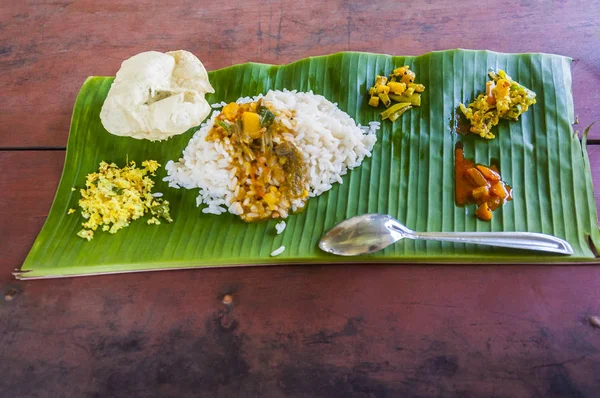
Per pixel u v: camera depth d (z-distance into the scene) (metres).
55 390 0.42
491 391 0.40
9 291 0.46
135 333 0.44
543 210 0.45
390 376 0.41
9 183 0.51
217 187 0.47
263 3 0.59
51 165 0.51
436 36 0.55
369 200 0.46
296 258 0.44
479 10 0.55
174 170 0.49
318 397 0.41
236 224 0.46
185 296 0.45
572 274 0.43
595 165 0.47
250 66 0.53
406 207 0.46
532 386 0.40
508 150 0.47
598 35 0.52
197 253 0.45
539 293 0.43
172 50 0.57
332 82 0.52
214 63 0.56
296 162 0.46
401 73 0.50
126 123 0.48
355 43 0.55
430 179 0.47
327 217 0.46
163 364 0.43
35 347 0.44
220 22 0.58
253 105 0.47
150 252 0.45
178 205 0.48
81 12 0.60
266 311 0.44
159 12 0.59
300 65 0.52
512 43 0.53
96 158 0.51
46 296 0.45
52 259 0.46
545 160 0.47
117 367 0.43
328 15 0.57
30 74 0.57
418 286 0.44
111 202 0.47
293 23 0.57
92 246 0.46
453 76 0.50
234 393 0.42
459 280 0.44
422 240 0.44
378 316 0.43
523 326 0.42
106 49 0.57
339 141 0.48
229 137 0.47
